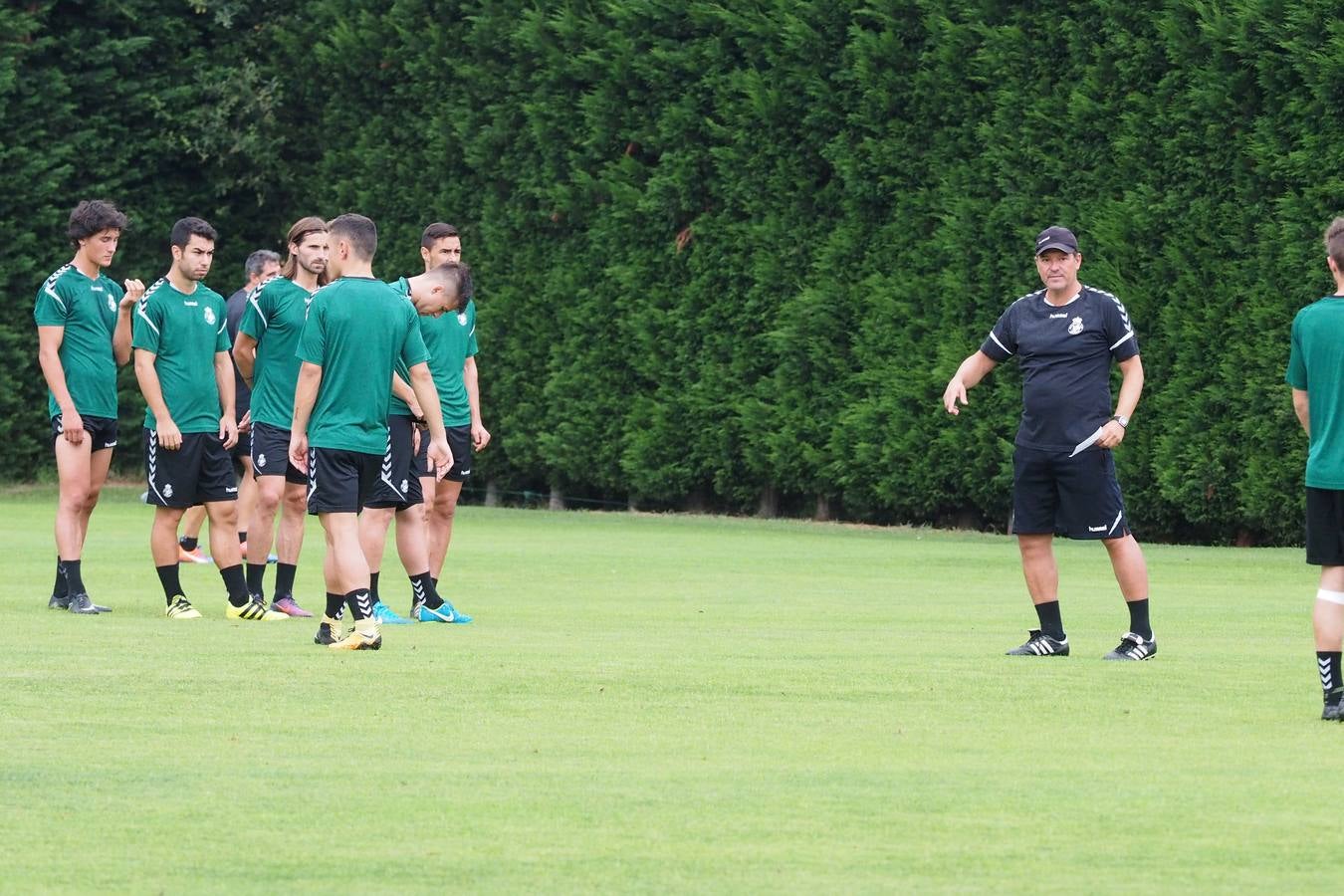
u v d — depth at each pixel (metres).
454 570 50.94
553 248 82.25
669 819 18.33
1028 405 31.83
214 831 17.78
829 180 71.31
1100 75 62.44
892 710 25.23
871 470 69.75
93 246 40.28
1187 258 60.72
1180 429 60.88
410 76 88.62
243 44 96.12
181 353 38.56
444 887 15.80
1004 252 65.25
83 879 16.06
